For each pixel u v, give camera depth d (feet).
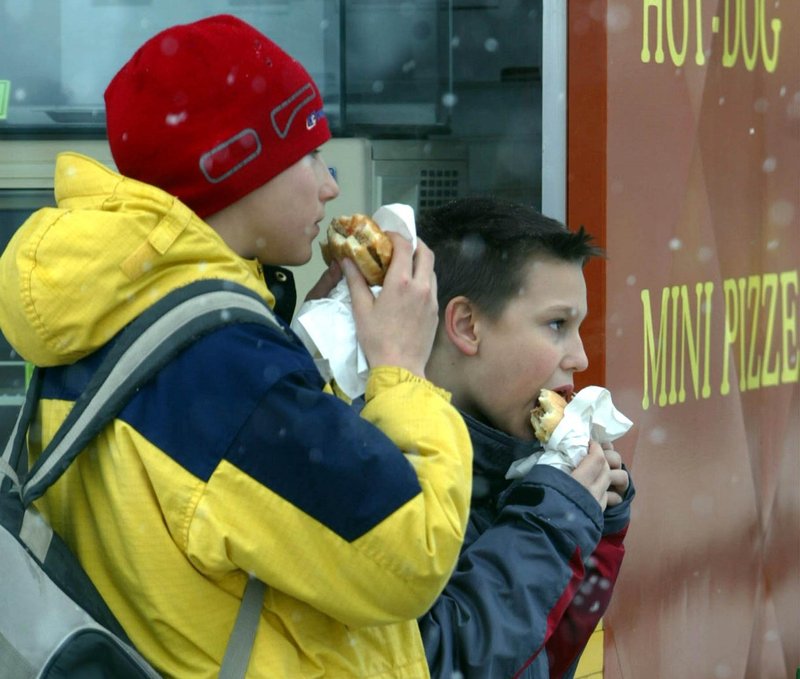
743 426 32.07
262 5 28.12
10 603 12.47
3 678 12.36
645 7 27.61
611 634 27.25
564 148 27.07
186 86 14.10
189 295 13.19
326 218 28.12
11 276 13.12
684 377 29.55
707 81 29.89
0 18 26.86
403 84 29.84
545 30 26.84
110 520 13.56
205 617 13.23
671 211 28.71
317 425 12.76
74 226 12.87
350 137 29.58
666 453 28.94
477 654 15.16
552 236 17.43
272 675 13.16
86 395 13.10
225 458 12.78
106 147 27.22
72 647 12.28
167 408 13.00
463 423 14.20
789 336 34.19
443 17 29.84
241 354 12.98
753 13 31.73
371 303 14.88
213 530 12.72
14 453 13.85
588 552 16.01
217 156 14.14
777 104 33.01
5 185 27.20
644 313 27.94
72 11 27.07
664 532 28.89
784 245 33.68
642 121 27.63
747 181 31.73
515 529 15.96
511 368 17.28
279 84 14.48
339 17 28.45
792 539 34.60
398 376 14.28
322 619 13.67
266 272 15.87
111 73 27.25
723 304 30.94
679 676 29.63
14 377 27.37
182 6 27.50
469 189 30.53
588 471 16.43
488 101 30.58
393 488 12.83
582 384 27.02
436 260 17.76
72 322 12.98
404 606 13.08
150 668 13.04
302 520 12.72
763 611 33.24
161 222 13.16
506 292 17.22
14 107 27.09
